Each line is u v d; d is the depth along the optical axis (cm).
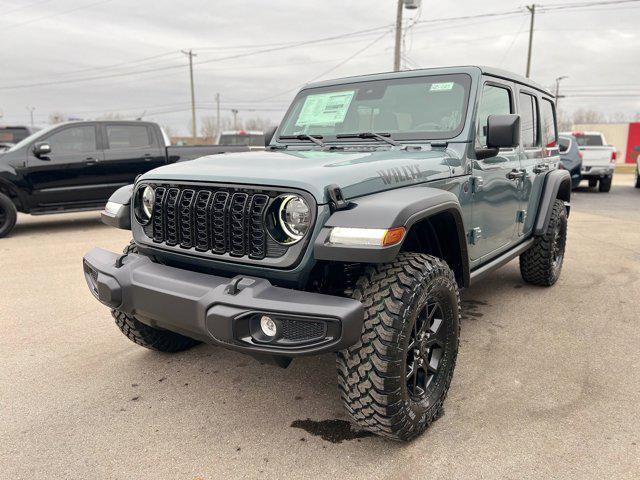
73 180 836
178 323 241
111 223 309
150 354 356
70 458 240
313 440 253
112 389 306
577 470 228
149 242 276
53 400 293
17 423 270
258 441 253
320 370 329
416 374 247
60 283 533
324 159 265
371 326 223
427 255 251
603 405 283
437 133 324
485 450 243
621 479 221
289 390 304
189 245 255
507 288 510
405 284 229
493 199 357
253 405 287
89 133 849
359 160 263
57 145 826
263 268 229
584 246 720
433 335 258
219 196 242
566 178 504
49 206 831
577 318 423
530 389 302
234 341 219
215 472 229
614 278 546
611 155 1502
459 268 297
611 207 1182
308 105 386
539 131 464
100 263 279
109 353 358
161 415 277
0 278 553
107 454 243
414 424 242
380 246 206
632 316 427
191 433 260
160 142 902
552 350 359
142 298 253
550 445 246
